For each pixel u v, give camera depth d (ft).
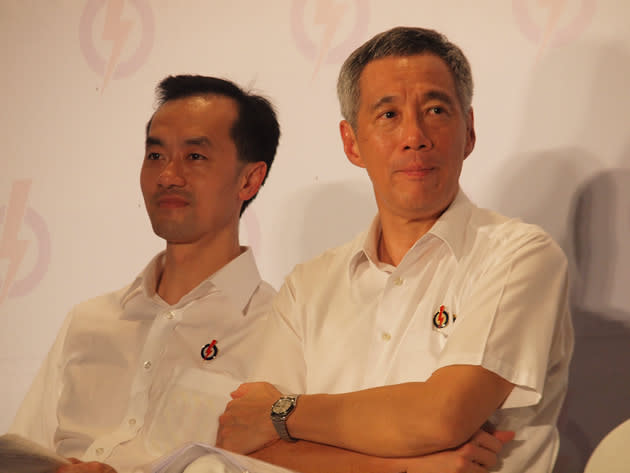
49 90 16.72
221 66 15.43
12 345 16.57
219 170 12.82
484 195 13.33
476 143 13.39
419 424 8.85
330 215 14.46
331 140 14.49
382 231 11.41
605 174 12.52
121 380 12.64
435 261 10.62
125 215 16.01
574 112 12.73
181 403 12.14
